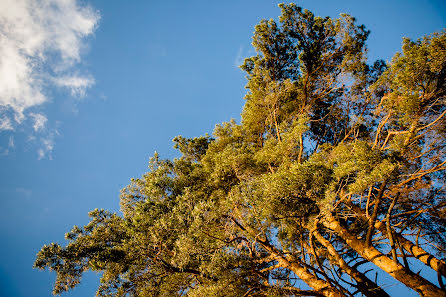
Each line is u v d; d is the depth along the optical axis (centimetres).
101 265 652
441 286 531
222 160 820
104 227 761
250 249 772
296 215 616
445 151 695
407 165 690
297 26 1098
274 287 632
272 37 1144
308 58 1080
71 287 680
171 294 749
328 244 762
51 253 659
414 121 666
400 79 668
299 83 1153
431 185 741
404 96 655
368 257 652
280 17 1099
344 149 736
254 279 708
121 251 673
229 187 841
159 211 731
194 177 925
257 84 1076
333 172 578
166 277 774
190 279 773
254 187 659
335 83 1087
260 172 843
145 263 730
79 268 691
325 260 841
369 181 514
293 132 764
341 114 1123
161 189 813
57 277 669
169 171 954
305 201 583
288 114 1138
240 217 741
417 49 677
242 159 789
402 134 729
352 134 1072
